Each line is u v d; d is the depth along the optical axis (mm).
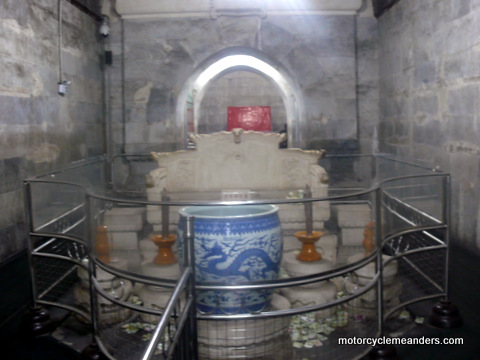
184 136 10047
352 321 3496
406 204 4707
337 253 4613
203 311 3104
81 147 8023
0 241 5195
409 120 7277
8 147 5441
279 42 9125
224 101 17703
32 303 3650
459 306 3719
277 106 17750
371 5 9094
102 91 9133
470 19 5152
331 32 9102
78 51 7973
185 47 9141
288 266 3623
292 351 3117
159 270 3473
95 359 3113
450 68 5691
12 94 5602
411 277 4312
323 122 9211
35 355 3326
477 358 3074
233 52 9508
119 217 4668
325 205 4926
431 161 6332
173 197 5699
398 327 3523
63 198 4941
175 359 2518
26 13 6047
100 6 9031
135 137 9250
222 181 5820
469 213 5172
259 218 3033
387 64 8469
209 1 8938
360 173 8742
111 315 3545
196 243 2977
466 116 5262
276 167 5824
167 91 9195
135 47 9148
